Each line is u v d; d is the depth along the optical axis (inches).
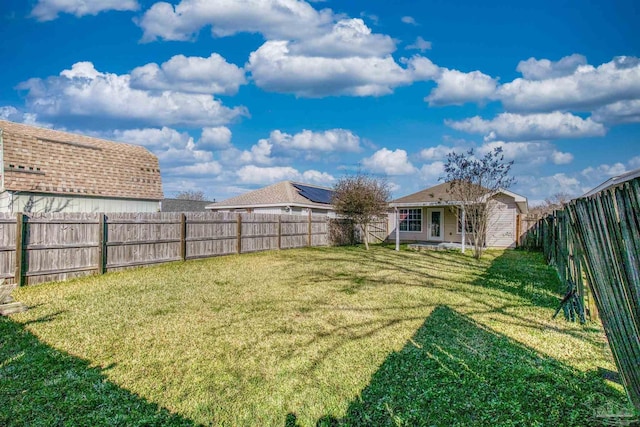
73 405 123.2
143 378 142.7
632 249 72.9
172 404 124.6
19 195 441.7
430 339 181.0
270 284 323.9
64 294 280.4
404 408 119.9
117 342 180.7
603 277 93.0
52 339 183.9
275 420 115.0
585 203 101.7
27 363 155.3
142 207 578.2
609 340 99.2
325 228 728.3
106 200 531.5
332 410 119.9
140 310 238.7
